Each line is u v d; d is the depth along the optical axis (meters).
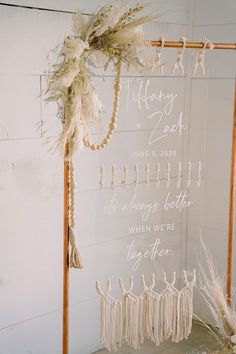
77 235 2.46
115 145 2.28
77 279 2.52
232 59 2.67
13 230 2.33
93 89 1.99
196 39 2.73
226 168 2.81
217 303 2.57
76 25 2.00
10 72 2.21
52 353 2.58
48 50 2.32
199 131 2.55
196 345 2.66
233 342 2.53
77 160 2.41
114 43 2.01
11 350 2.41
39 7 2.26
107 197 2.28
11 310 2.38
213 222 2.86
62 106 2.00
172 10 2.62
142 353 2.56
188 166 2.46
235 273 2.90
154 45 2.15
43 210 2.43
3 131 2.23
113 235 2.32
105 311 2.22
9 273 2.35
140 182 2.36
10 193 2.29
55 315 2.56
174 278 2.35
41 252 2.45
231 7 2.69
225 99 2.71
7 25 2.17
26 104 2.29
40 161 2.38
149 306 2.29
